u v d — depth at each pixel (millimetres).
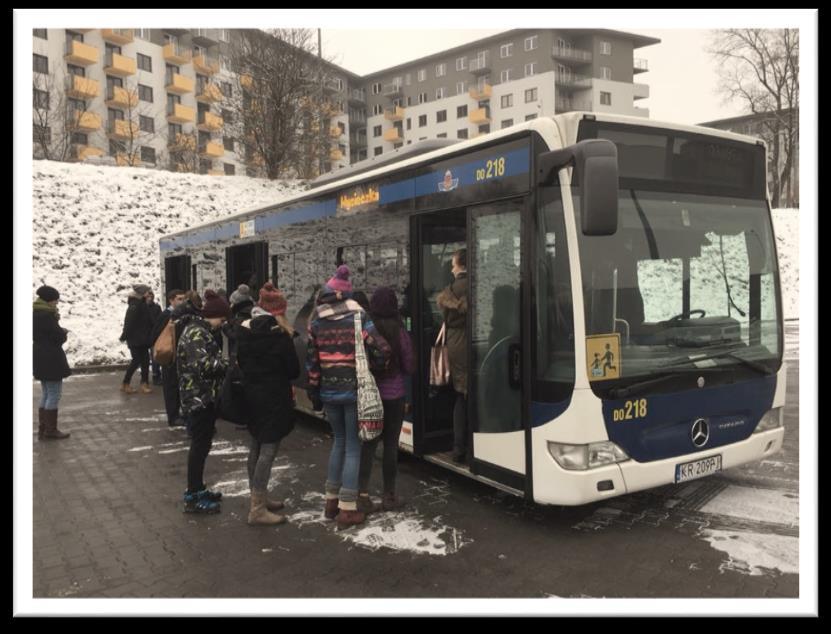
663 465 4695
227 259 11000
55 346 8359
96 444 8070
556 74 62688
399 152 7207
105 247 21688
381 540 4805
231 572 4363
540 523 5066
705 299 5027
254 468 5336
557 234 4578
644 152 4820
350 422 5039
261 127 29188
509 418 4988
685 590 3963
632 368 4637
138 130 48125
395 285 6453
